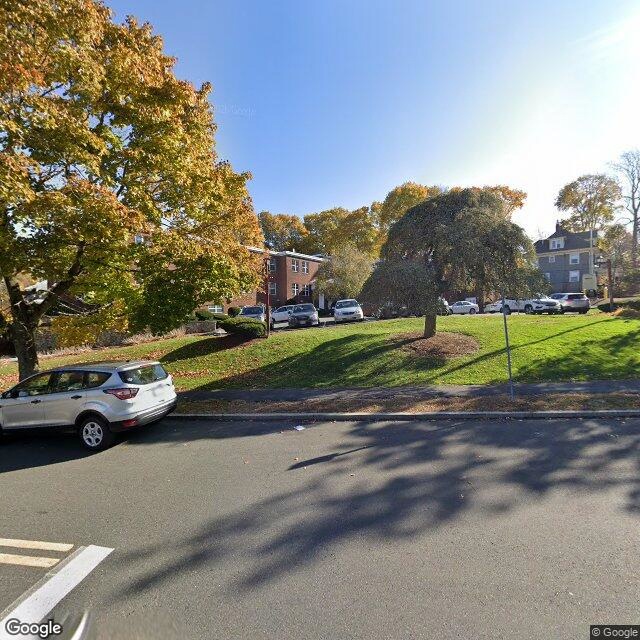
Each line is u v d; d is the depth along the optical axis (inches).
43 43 266.7
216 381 462.0
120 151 323.0
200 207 391.5
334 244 2180.1
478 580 117.3
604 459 203.2
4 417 280.5
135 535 151.6
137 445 268.4
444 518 153.5
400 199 1870.1
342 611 107.3
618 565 121.9
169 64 366.9
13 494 194.7
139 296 389.4
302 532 148.3
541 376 396.2
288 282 1764.3
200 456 238.4
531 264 479.5
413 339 541.3
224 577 124.3
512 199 1793.8
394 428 273.9
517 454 215.0
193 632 102.7
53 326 409.7
